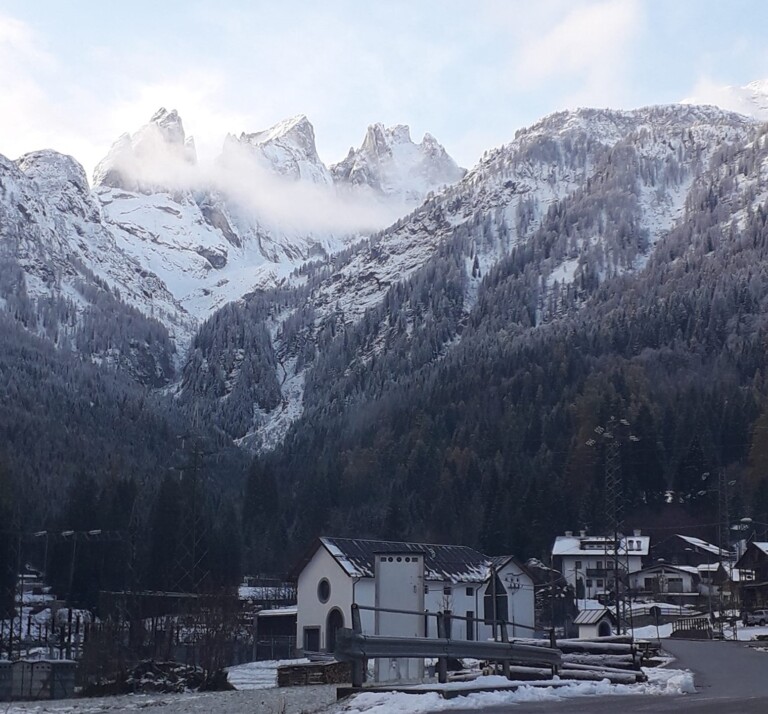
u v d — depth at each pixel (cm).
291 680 5159
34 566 14550
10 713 3512
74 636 9588
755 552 12162
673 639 8969
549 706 2289
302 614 8800
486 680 2623
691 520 15575
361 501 17862
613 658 3203
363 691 2419
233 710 3222
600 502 15175
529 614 9419
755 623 10850
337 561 8494
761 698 2417
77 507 13150
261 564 15238
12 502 12044
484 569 9288
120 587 12106
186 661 6744
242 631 9675
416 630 3069
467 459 17600
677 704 2306
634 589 13762
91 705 3856
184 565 11931
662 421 17362
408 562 3100
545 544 14775
